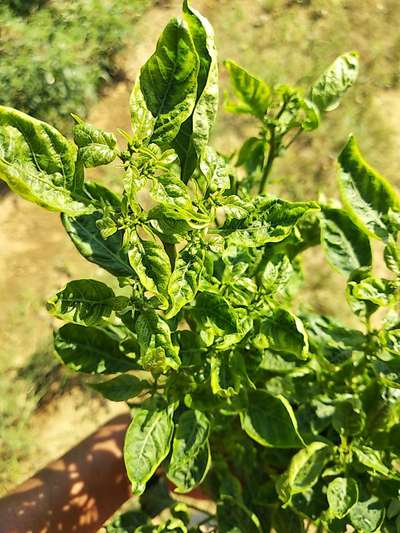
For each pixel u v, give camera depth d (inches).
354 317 36.1
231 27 46.3
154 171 7.9
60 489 17.2
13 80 42.1
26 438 34.2
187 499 29.5
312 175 40.2
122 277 9.2
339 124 41.3
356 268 12.6
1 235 39.8
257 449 14.8
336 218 12.8
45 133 7.5
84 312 9.0
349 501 11.0
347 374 12.8
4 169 7.4
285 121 12.6
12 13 45.3
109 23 45.4
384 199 11.8
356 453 11.8
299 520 13.7
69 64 43.2
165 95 8.3
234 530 13.3
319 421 13.0
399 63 44.5
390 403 12.1
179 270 8.5
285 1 47.1
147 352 8.8
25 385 35.1
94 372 12.2
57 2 45.9
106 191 10.4
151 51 46.2
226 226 9.2
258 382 13.4
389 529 12.6
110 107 44.3
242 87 12.4
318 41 45.6
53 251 39.3
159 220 8.0
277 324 10.3
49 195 7.8
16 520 16.2
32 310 37.3
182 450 11.4
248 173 14.6
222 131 41.5
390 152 41.2
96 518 17.7
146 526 13.5
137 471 10.3
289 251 13.8
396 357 11.5
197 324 10.6
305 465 11.7
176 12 47.4
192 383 11.3
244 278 10.4
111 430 18.9
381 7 46.6
